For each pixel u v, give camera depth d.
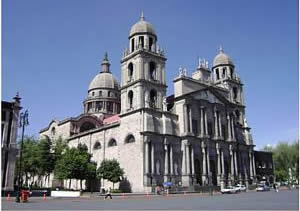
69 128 102.19
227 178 91.19
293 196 50.12
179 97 85.38
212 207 30.39
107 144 85.81
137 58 82.69
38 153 80.00
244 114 106.25
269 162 112.50
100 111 117.25
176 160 80.38
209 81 97.38
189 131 83.44
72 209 29.94
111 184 81.94
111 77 126.06
